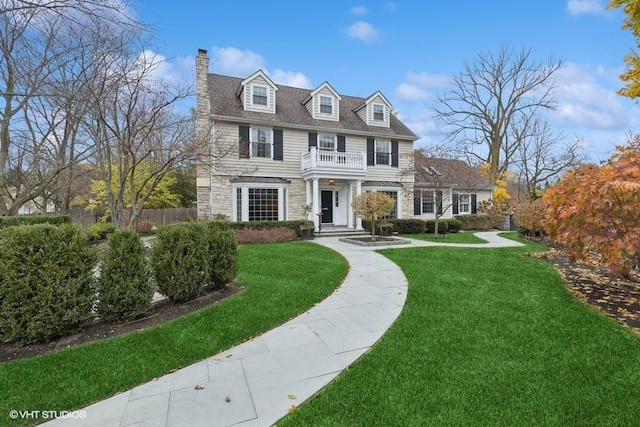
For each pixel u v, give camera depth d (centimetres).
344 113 1805
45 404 245
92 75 767
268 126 1510
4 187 1191
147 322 405
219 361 310
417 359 304
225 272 539
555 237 588
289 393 256
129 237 411
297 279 605
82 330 377
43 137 1052
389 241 1184
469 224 2031
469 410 229
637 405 230
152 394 258
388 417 223
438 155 1548
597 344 327
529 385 257
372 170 1738
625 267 452
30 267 334
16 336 329
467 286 553
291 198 1565
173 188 2492
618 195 421
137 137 931
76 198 2300
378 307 456
